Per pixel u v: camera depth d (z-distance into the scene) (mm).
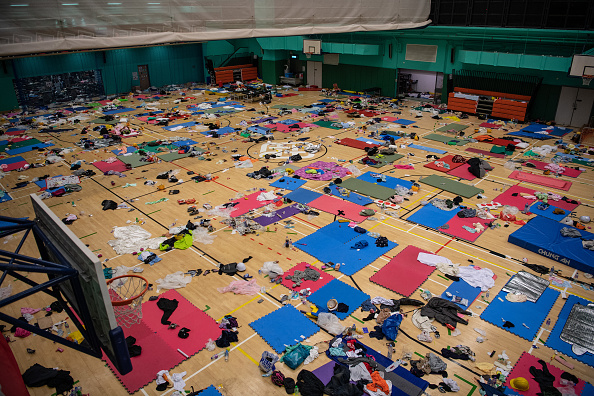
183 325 12672
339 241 16984
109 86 45531
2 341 6742
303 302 13578
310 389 10297
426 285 14430
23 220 9023
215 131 31266
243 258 16016
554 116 32031
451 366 11156
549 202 19859
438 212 19141
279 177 23078
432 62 37781
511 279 14594
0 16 11258
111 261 15898
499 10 31156
